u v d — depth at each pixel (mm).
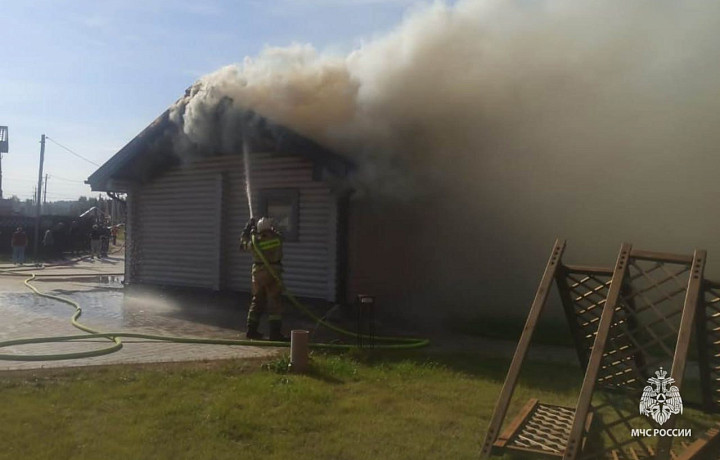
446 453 4789
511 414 5793
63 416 5246
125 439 4781
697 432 5504
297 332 7031
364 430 5242
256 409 5586
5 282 17625
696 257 5082
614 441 4848
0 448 4531
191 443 4781
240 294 12516
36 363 7105
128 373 6664
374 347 8484
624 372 5871
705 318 5422
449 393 6395
